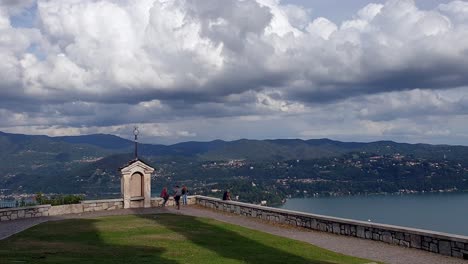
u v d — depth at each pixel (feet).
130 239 55.72
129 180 98.73
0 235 59.77
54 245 50.52
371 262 44.73
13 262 37.76
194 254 46.57
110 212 90.58
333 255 49.24
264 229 69.67
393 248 52.60
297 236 62.75
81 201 92.94
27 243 52.19
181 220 76.33
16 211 79.46
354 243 56.54
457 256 46.80
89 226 67.72
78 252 45.37
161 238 56.90
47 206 85.10
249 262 43.57
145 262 40.86
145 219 77.36
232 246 53.11
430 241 49.93
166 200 102.17
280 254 48.88
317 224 67.92
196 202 105.60
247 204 86.63
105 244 51.80
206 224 71.92
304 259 46.29
